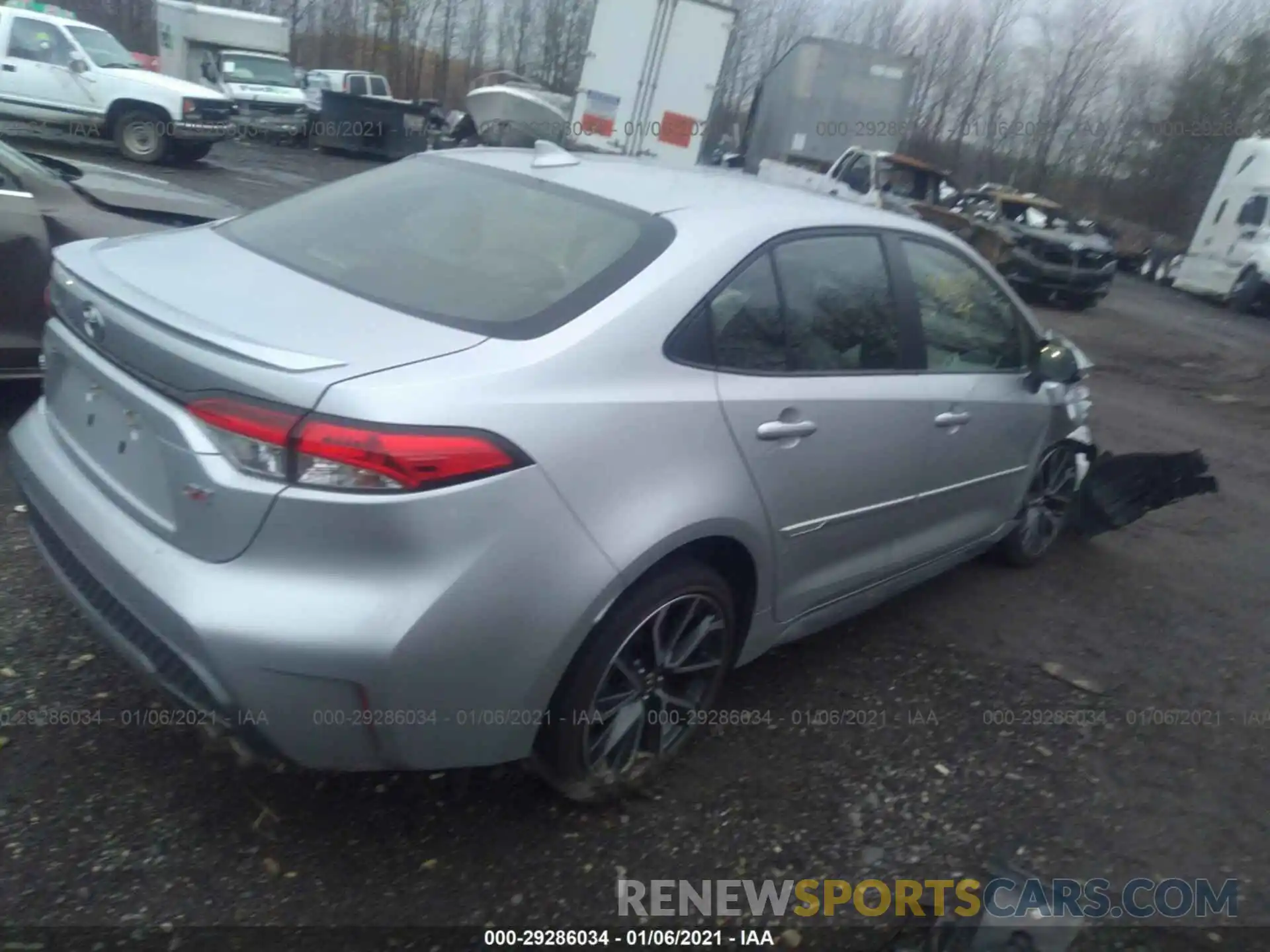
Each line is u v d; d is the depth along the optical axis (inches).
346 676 92.0
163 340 98.9
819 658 160.1
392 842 111.5
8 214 189.9
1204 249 882.8
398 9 1705.2
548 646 101.1
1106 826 128.8
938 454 153.2
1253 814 134.8
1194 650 179.5
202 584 94.3
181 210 227.8
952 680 158.6
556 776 112.8
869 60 741.9
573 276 114.0
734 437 116.9
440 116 1076.5
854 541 143.0
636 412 106.8
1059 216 708.7
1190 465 207.6
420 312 108.2
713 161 864.9
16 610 142.2
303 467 90.8
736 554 123.2
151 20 1581.0
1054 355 173.0
